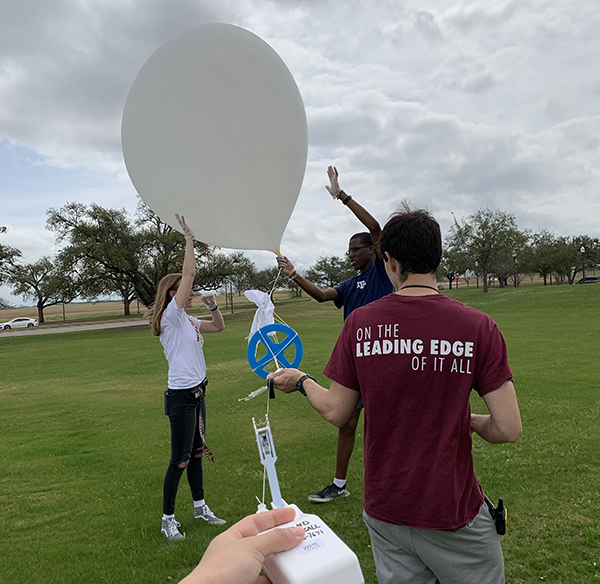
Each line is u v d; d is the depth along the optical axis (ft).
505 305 100.63
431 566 4.87
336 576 2.28
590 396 21.70
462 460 4.83
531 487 12.30
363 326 5.20
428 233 5.23
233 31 6.66
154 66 6.72
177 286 11.39
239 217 7.57
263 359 6.68
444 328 4.82
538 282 278.46
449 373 4.74
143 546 10.68
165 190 7.48
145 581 9.32
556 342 41.19
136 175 7.53
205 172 7.14
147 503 13.17
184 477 15.01
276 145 7.08
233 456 16.71
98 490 14.47
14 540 11.33
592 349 36.01
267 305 7.10
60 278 122.21
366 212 11.77
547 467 13.56
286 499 12.65
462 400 4.73
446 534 4.70
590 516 10.61
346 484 13.38
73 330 125.70
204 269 137.90
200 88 6.70
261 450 3.95
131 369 42.98
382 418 4.93
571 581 8.37
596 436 16.05
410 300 5.06
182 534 11.07
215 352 50.67
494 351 4.75
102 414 25.71
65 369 46.44
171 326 11.01
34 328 151.33
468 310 4.96
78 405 28.50
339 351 5.47
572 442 15.52
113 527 11.82
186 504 12.96
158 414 24.88
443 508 4.66
